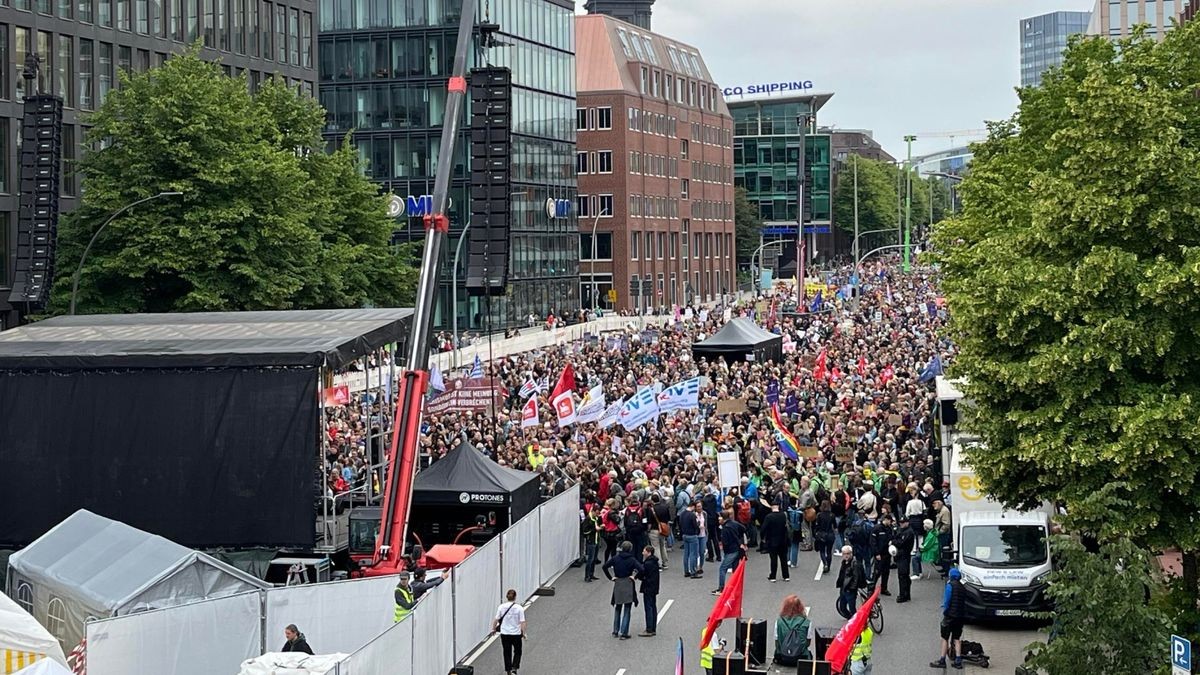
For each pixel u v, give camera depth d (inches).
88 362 1296.8
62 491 1295.5
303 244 2527.1
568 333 4411.9
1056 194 1101.7
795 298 5285.4
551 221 5078.7
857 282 5644.7
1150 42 1422.2
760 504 1562.5
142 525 1283.2
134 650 911.7
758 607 1288.1
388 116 4645.7
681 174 6791.3
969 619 1229.1
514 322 4822.8
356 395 2418.8
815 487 1501.0
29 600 1088.8
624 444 1823.3
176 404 1283.2
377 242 3053.6
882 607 1299.2
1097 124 1091.9
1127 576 812.0
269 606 989.2
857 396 2145.7
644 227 6269.7
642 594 1283.2
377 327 1393.9
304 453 1270.9
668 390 1943.9
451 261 4645.7
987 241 1199.6
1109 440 1058.1
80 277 2388.0
